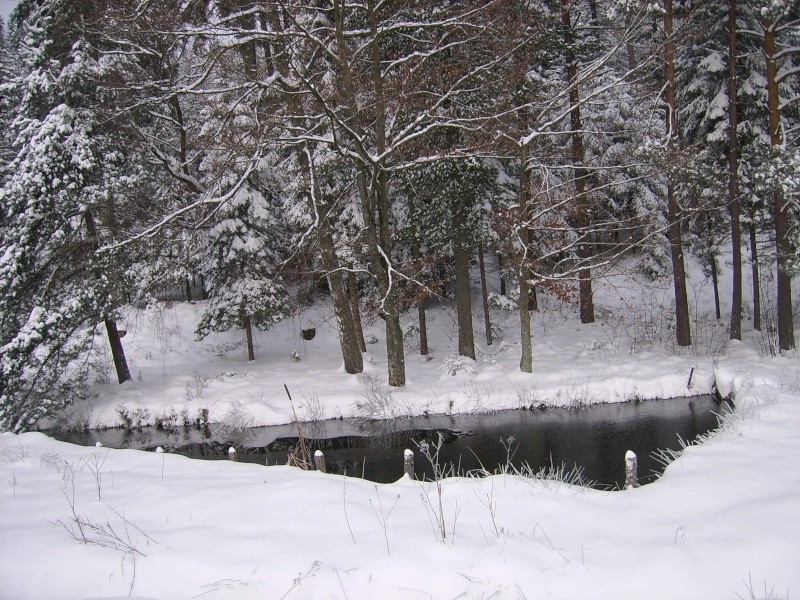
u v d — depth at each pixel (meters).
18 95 18.16
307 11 16.45
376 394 15.52
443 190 17.00
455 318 25.75
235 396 16.78
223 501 5.70
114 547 4.74
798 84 19.14
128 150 17.66
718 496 5.15
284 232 23.75
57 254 16.78
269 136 14.55
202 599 4.01
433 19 15.48
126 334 24.25
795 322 19.88
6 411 15.33
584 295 22.53
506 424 13.46
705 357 16.39
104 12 14.60
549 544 4.44
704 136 19.84
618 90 20.72
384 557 4.29
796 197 15.83
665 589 3.79
